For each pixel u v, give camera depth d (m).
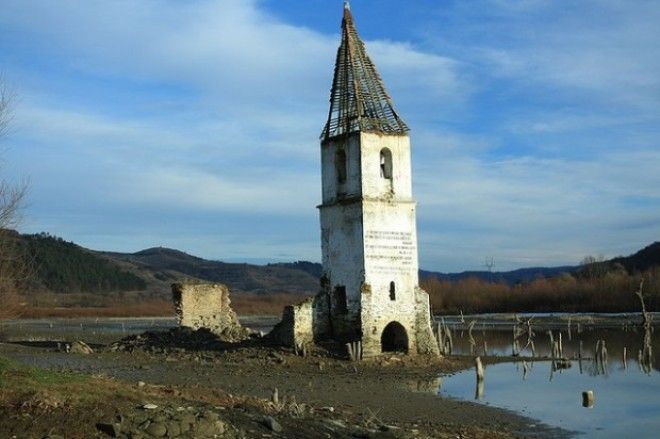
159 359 47.53
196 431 18.69
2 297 31.80
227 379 37.97
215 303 64.81
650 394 39.50
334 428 22.17
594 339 76.12
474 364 50.41
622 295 132.50
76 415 18.09
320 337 49.00
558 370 49.97
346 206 48.97
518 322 87.56
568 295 138.25
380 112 50.06
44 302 164.12
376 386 38.41
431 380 42.22
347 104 50.47
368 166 48.56
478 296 145.50
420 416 30.47
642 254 175.00
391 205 48.91
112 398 19.80
